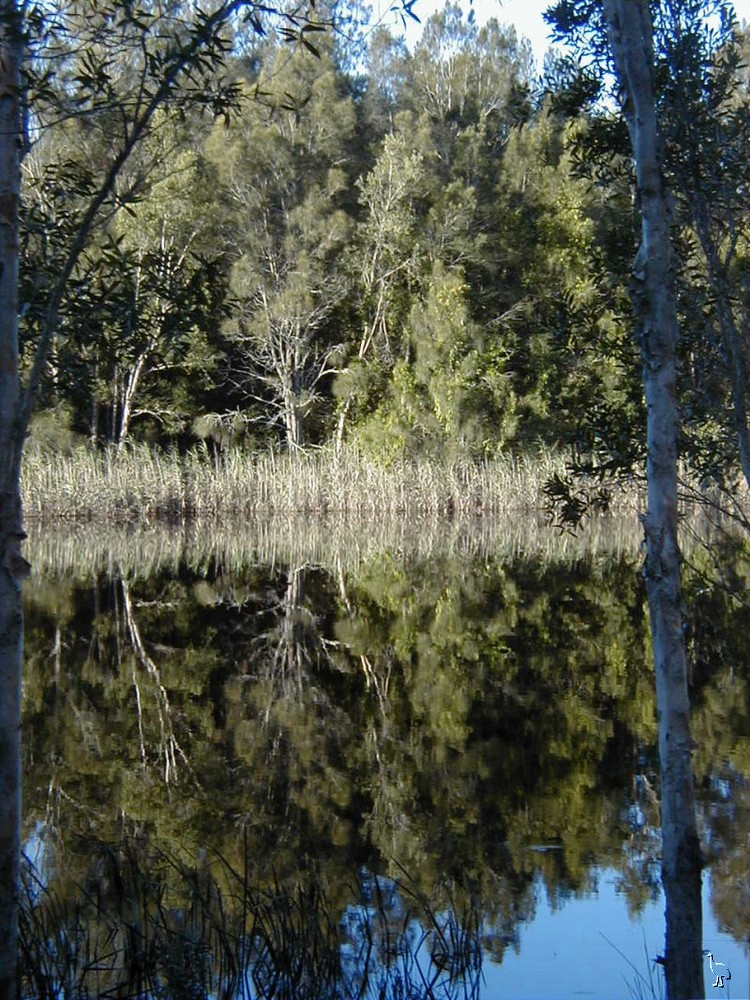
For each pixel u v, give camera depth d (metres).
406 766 7.45
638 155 5.10
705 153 5.89
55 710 9.03
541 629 12.42
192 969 4.26
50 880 5.38
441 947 4.64
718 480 6.62
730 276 6.20
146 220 22.28
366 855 5.86
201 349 25.41
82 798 6.82
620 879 5.55
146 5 4.37
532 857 5.84
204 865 5.67
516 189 28.31
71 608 13.67
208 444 29.05
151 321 4.82
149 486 23.92
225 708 9.12
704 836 5.82
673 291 5.22
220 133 26.55
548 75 6.54
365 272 28.09
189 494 24.36
